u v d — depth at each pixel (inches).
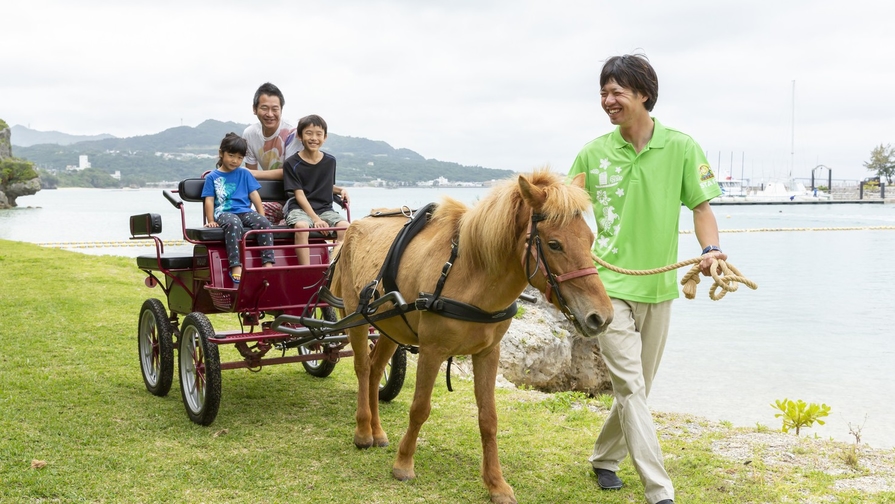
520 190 145.1
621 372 157.9
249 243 247.4
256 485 178.4
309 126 268.1
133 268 592.7
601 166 170.4
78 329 352.2
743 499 170.6
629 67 159.8
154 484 176.9
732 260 1104.8
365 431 207.2
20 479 173.8
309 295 242.2
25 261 590.9
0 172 2935.5
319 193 273.4
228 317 414.3
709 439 220.2
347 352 243.4
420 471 189.0
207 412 218.7
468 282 160.4
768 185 4645.7
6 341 323.6
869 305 693.3
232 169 260.4
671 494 150.7
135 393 258.1
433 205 184.7
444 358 169.3
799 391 394.3
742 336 547.2
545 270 143.9
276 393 265.0
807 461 198.7
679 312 658.8
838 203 3914.9
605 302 138.5
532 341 364.2
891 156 4717.0
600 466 180.5
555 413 247.4
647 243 164.1
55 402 240.4
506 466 193.5
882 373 432.5
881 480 183.2
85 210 2748.5
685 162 163.9
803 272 956.6
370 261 194.2
